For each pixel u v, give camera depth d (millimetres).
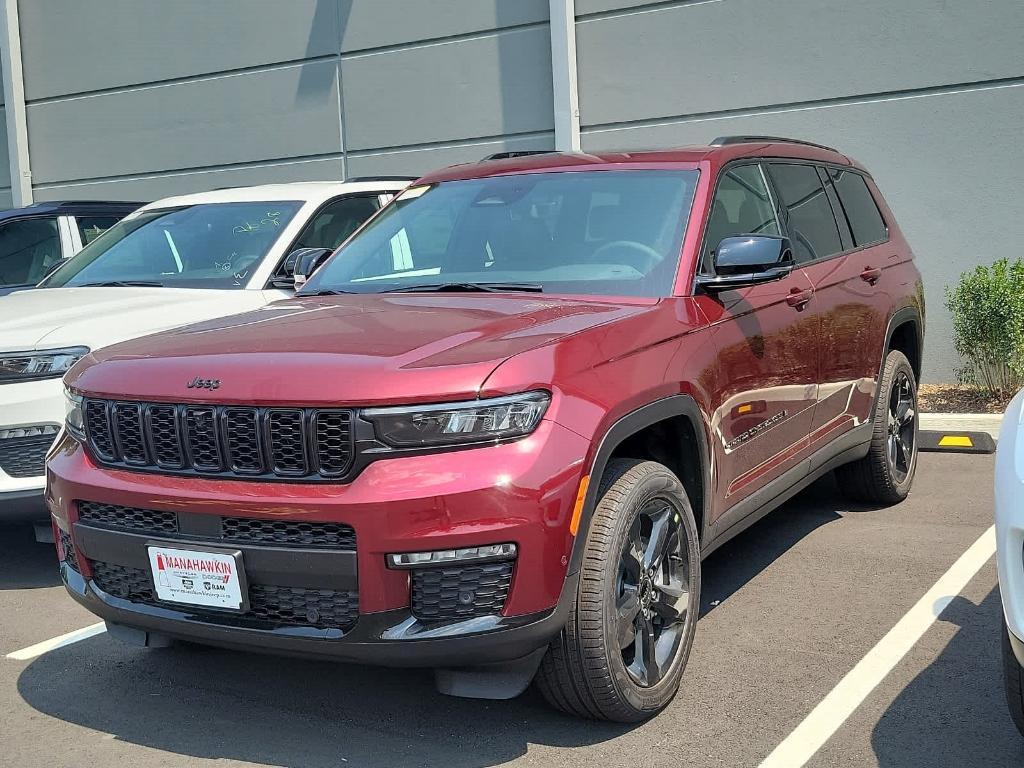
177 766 3262
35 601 4902
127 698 3781
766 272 3920
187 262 6129
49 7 12641
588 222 4203
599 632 3125
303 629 3047
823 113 8719
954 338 8375
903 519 5555
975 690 3555
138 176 12359
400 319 3555
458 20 10180
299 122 11203
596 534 3158
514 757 3227
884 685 3617
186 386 3209
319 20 10914
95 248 6652
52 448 3723
